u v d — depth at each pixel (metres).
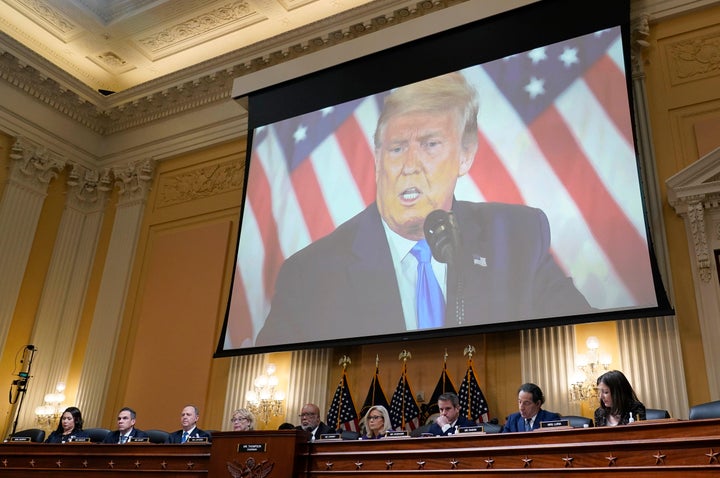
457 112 6.87
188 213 9.09
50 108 9.66
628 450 3.13
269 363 7.32
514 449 3.41
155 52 9.90
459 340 6.31
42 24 9.50
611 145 5.93
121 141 10.15
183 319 8.38
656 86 6.39
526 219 6.09
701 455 2.95
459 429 4.21
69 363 9.02
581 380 5.50
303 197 7.61
